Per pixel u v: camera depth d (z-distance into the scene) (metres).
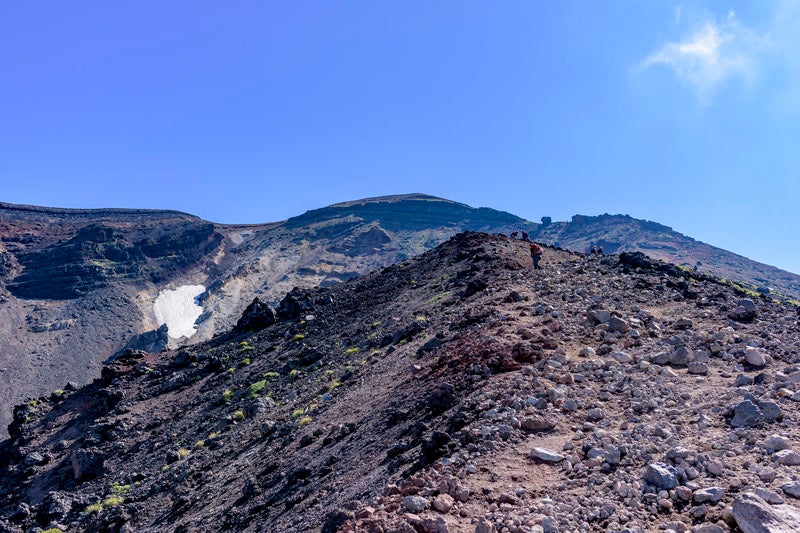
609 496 8.55
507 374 14.91
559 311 20.14
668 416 11.21
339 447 17.17
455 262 45.00
